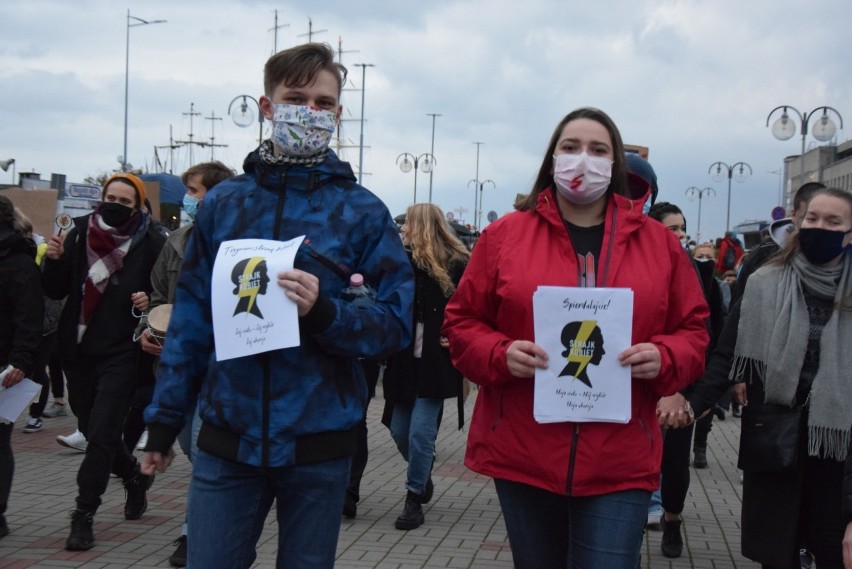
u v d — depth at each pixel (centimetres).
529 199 352
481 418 341
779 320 410
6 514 661
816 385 400
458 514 707
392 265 313
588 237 341
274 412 294
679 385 325
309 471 297
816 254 412
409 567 566
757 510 417
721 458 995
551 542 336
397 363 665
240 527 302
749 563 596
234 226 309
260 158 317
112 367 579
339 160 318
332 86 315
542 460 322
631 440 322
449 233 671
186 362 312
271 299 291
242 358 297
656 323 330
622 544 319
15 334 576
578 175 328
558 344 319
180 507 696
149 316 536
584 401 317
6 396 572
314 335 295
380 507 723
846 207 411
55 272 595
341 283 307
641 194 380
